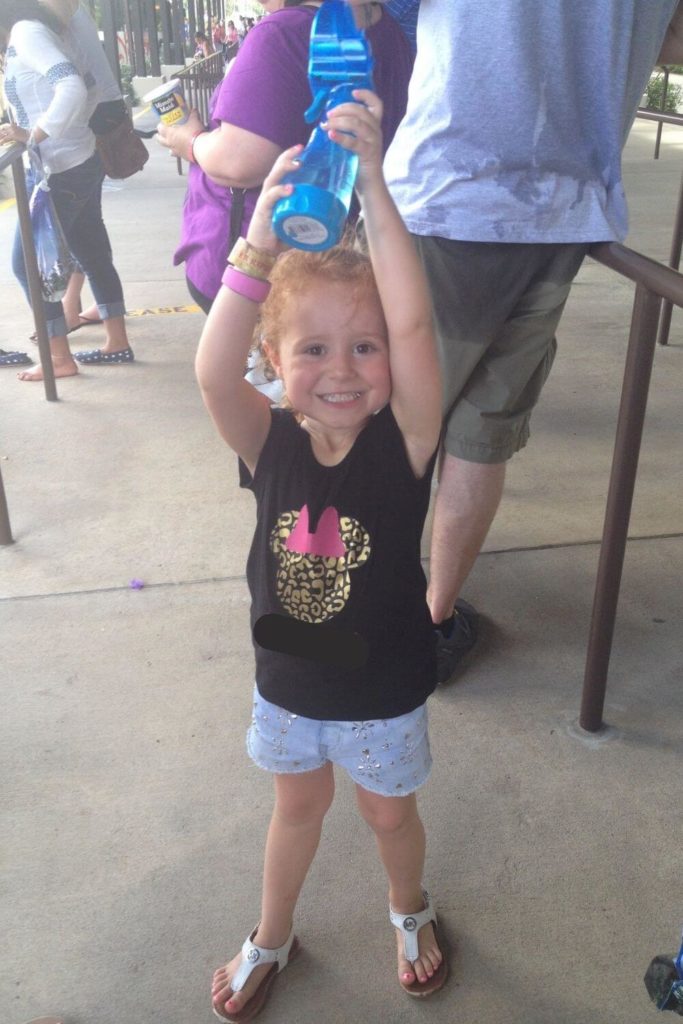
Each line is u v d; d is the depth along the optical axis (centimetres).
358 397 132
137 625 267
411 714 150
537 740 224
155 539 309
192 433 386
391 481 138
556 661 251
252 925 180
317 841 165
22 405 414
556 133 187
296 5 217
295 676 145
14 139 388
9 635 263
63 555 301
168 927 180
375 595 141
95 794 210
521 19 177
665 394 415
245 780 214
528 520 318
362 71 115
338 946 177
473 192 192
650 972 146
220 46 2284
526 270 199
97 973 172
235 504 330
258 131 212
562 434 380
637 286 182
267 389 191
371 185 119
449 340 207
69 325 511
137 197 848
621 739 225
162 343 492
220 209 252
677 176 931
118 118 426
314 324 128
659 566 290
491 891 187
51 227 403
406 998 168
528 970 172
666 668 248
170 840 199
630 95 195
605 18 179
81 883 189
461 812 205
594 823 202
